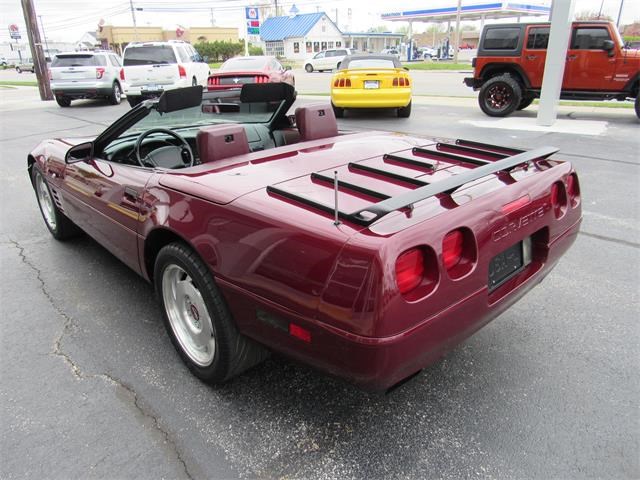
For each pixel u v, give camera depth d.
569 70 10.09
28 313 3.23
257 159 2.58
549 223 2.38
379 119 10.88
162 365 2.68
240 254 2.00
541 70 10.30
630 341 2.83
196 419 2.28
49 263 3.99
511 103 10.66
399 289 1.65
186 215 2.25
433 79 22.95
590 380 2.50
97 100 18.62
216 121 3.45
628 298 3.30
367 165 2.48
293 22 63.94
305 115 3.06
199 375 2.50
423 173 2.37
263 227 1.93
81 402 2.40
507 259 2.25
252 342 2.27
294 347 1.91
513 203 2.12
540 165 2.54
